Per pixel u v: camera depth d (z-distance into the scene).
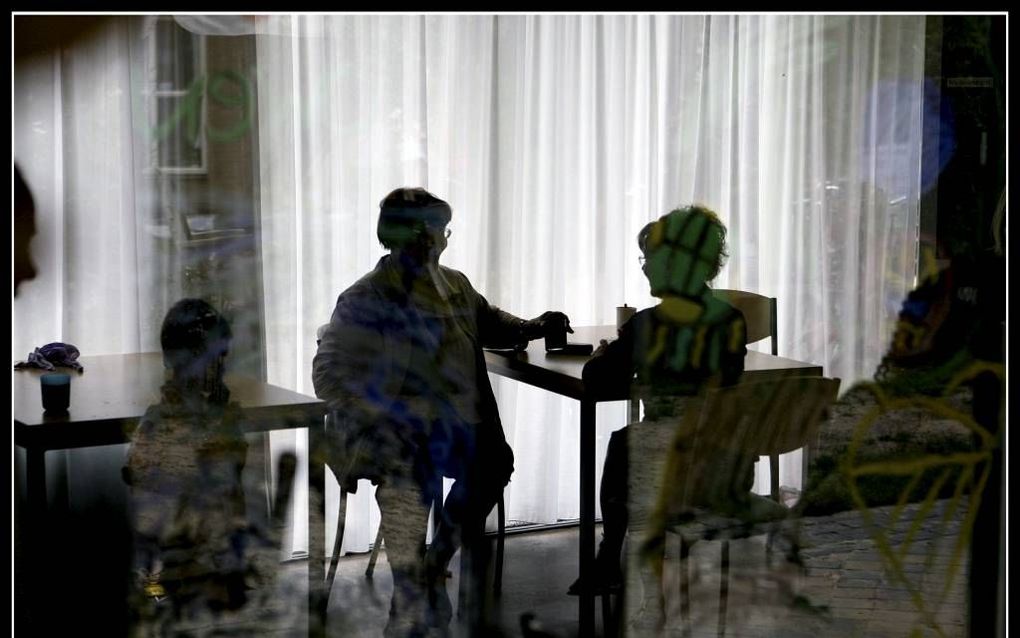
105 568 2.67
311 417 2.86
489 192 3.55
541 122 3.60
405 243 2.95
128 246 2.99
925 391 2.85
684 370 2.97
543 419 3.74
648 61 3.57
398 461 2.98
